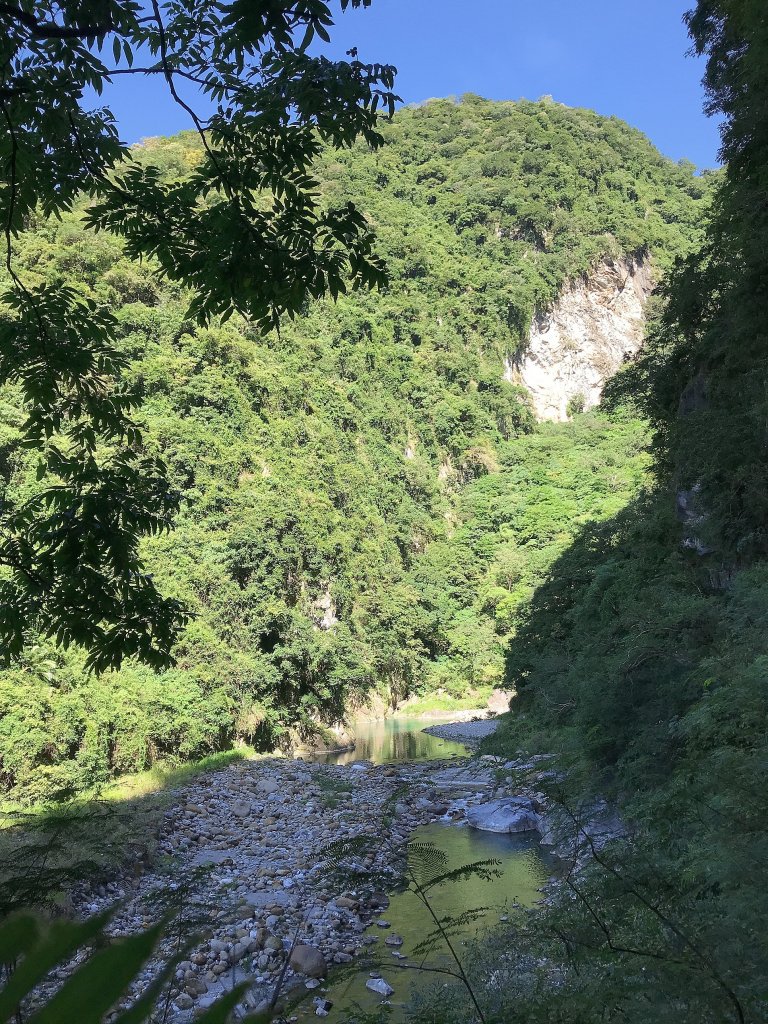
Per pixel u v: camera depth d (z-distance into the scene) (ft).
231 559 112.06
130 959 1.35
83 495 17.67
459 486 245.04
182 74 13.26
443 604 175.83
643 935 9.46
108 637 17.67
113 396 18.40
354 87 12.57
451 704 152.35
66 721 60.70
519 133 359.05
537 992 9.18
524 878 36.19
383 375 240.32
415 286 284.82
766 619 27.04
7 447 85.61
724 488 45.57
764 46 39.70
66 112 13.80
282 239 14.80
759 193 44.45
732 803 11.20
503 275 308.40
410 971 25.44
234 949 27.76
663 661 34.40
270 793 62.08
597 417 276.21
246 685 98.99
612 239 337.11
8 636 17.47
